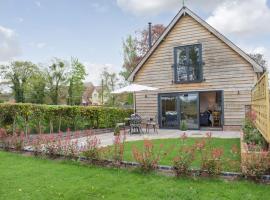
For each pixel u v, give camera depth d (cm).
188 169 677
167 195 561
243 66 1773
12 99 4572
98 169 770
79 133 1530
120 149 801
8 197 570
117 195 572
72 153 884
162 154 888
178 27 1984
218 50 1848
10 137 1144
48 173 738
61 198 563
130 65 3691
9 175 723
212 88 1862
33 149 1015
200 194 563
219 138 1378
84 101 6850
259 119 954
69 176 707
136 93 2128
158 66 2047
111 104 4728
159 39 2020
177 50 1989
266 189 580
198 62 1911
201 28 1902
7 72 4506
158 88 2038
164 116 2027
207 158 696
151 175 700
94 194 582
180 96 1972
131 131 1755
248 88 1758
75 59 4681
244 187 594
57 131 1612
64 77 4594
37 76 4481
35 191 602
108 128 1978
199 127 1902
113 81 5300
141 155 748
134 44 3731
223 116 1825
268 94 705
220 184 618
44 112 1502
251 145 794
